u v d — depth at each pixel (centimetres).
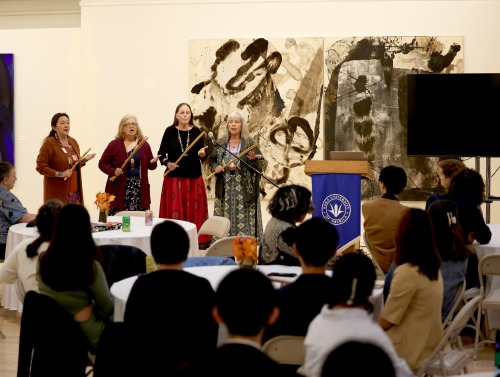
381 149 892
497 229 621
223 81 901
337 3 892
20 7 965
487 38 886
